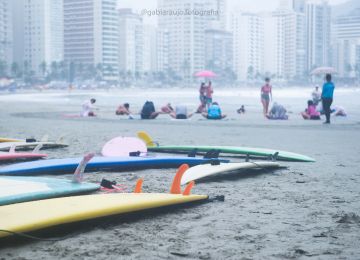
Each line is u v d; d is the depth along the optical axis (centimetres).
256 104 4328
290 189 794
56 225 532
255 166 931
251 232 549
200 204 678
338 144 1445
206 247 496
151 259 461
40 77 18200
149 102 2509
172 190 684
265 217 614
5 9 18738
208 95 2992
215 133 1750
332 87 2231
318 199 720
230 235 537
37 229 504
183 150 1220
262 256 470
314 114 2506
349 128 1989
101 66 19050
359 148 1352
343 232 550
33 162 943
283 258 465
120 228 561
